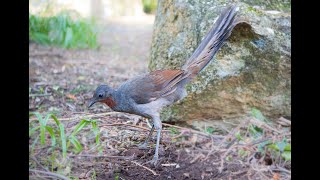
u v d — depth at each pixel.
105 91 3.26
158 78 3.28
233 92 3.51
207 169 3.14
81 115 3.72
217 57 3.48
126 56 5.61
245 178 3.09
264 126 3.48
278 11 3.60
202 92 3.48
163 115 3.56
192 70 3.32
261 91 3.53
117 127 3.55
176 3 3.63
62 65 4.98
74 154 3.20
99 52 5.77
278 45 3.48
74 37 5.84
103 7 8.87
